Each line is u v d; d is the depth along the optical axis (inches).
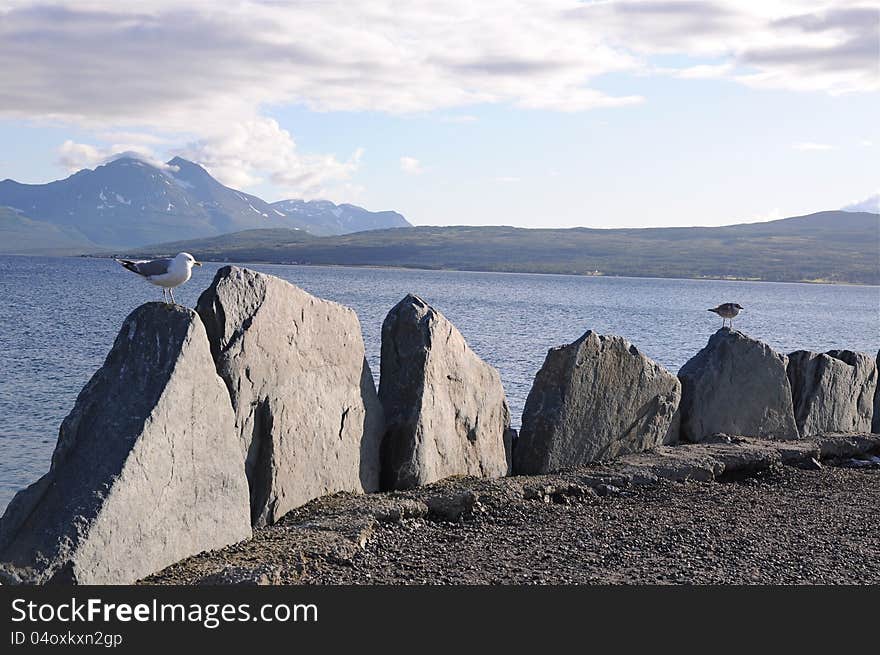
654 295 6545.3
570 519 516.1
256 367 459.8
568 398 642.8
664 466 626.8
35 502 368.2
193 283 4778.5
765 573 429.4
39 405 1044.5
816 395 786.2
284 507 475.8
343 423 527.5
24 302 2960.1
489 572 418.9
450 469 584.1
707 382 729.0
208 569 389.4
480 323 2714.1
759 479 645.9
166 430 394.0
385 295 4571.9
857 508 564.7
